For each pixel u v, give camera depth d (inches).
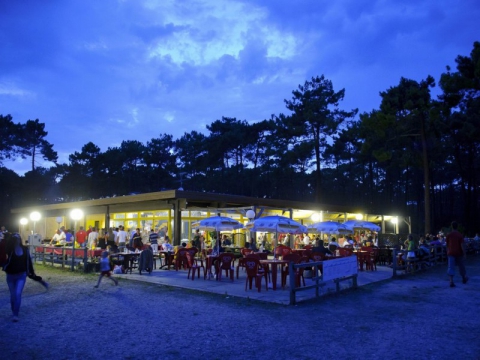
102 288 448.8
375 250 719.1
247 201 850.8
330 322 296.2
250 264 434.3
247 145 2278.5
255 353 227.0
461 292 431.8
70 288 448.5
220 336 259.1
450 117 1553.9
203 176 2277.3
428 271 642.8
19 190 1856.5
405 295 413.1
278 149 1680.6
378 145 1545.3
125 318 306.3
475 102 1305.4
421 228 1940.2
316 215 1011.3
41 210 1190.3
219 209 837.2
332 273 408.5
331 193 2172.7
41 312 326.6
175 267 627.5
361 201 2204.7
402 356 222.1
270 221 502.9
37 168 2161.7
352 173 2169.0
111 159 2207.2
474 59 1102.4
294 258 455.5
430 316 316.5
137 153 2361.0
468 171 1809.8
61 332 267.4
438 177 2062.0
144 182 2319.1
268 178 2097.7
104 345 240.2
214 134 2381.9
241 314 320.8
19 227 1320.1
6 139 2016.5
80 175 2097.7
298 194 2244.1
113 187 2171.5
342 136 1625.2
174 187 2303.2
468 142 1684.3
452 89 1125.7
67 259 658.8
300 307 348.5
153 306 350.9
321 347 237.5
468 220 1747.0
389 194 2110.0
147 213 898.7
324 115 1582.2
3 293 422.9
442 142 1604.3
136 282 494.9
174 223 784.9
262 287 454.3
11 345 240.1
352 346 239.3
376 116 1199.6
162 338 254.4
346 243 795.4
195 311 331.0
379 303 369.4
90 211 1026.7
